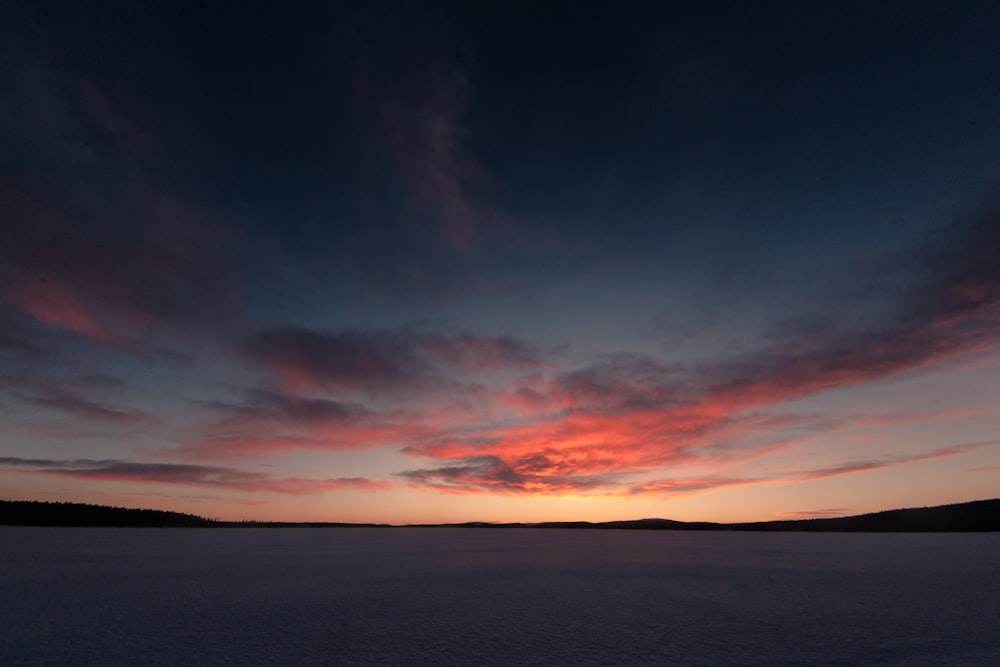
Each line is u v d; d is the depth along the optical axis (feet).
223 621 46.09
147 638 39.68
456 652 35.83
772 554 137.49
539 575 84.84
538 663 33.40
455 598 59.88
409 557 125.80
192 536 252.42
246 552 138.62
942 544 182.60
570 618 47.96
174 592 63.62
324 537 277.03
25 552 123.75
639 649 36.81
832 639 39.63
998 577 79.46
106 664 33.09
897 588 67.51
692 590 66.74
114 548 144.97
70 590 64.90
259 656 34.78
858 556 126.82
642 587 69.77
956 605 54.54
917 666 32.71
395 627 43.75
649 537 299.38
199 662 33.42
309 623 45.34
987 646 37.37
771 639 39.70
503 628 43.50
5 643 38.11
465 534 368.07
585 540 251.39
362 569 93.71
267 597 60.23
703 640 39.42
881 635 40.86
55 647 37.06
